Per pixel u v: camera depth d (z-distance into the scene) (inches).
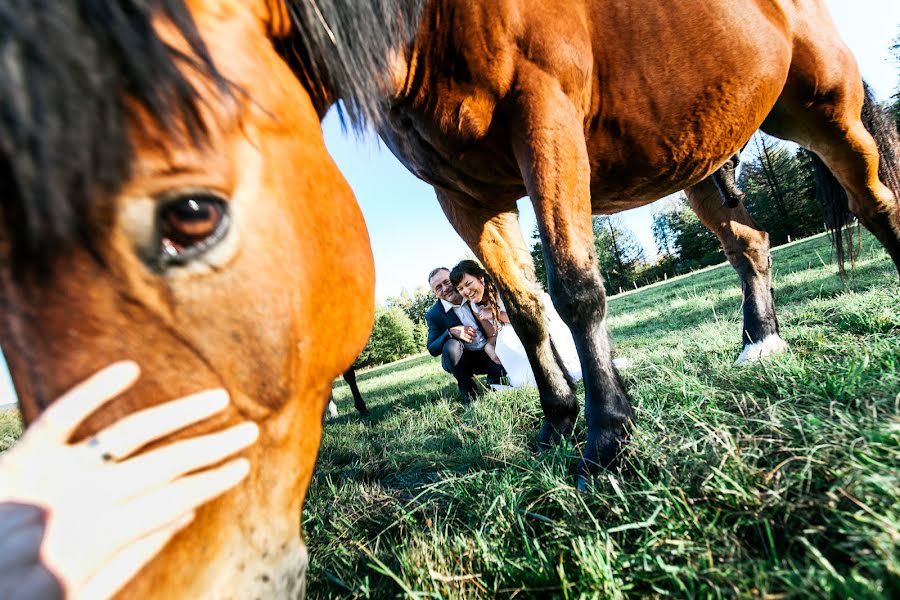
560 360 90.1
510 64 55.2
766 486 40.1
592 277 54.3
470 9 53.2
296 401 25.7
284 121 26.9
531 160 54.7
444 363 181.0
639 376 100.5
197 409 20.1
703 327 148.0
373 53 40.8
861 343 77.2
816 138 92.6
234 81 24.4
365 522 66.3
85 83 17.4
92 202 17.9
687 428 56.1
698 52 66.2
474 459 83.0
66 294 18.9
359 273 32.2
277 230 24.2
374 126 40.8
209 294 21.3
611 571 35.7
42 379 18.7
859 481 35.3
